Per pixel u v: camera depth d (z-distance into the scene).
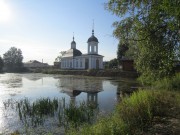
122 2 12.76
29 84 46.81
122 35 13.95
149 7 11.85
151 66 13.93
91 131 10.19
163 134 10.69
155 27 12.30
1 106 20.66
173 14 8.71
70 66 106.19
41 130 13.26
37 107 17.69
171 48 12.23
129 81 50.69
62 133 12.67
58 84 46.25
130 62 65.94
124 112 13.13
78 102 22.58
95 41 94.31
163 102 16.94
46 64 194.62
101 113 16.83
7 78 69.06
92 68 89.06
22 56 163.62
